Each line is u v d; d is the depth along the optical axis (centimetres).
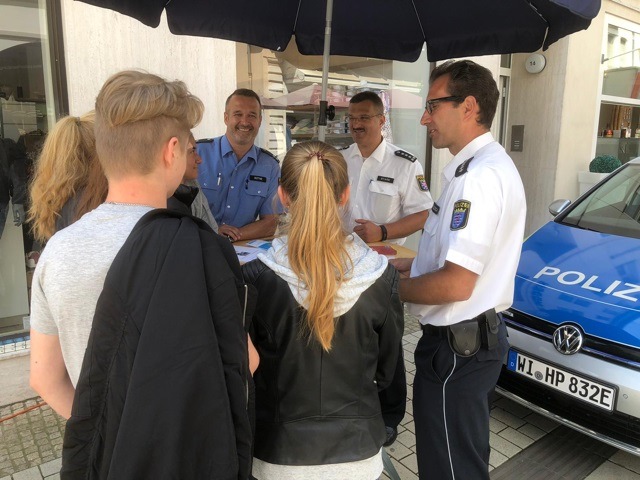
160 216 100
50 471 251
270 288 129
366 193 306
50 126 324
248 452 103
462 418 166
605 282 261
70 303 96
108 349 93
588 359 234
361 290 129
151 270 94
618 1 618
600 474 249
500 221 158
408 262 217
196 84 363
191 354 91
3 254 327
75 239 99
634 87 694
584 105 616
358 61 493
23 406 308
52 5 311
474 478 166
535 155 618
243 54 409
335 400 133
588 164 643
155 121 102
